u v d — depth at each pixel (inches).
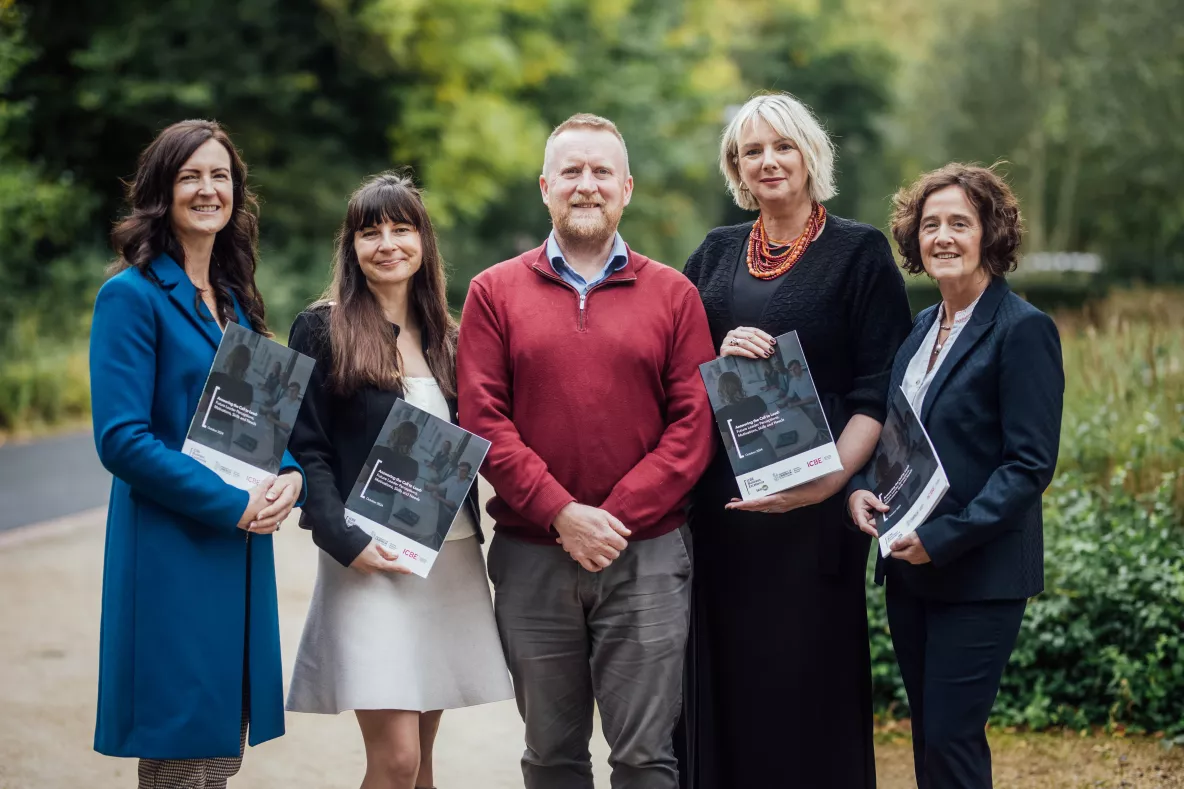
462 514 137.6
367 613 130.6
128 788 167.2
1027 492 120.0
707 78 1165.1
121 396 120.3
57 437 520.7
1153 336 267.3
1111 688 184.5
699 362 136.4
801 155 138.5
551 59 1010.1
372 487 129.2
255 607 127.8
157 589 122.2
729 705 144.3
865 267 138.7
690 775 148.3
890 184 1640.0
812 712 141.1
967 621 124.7
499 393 133.9
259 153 879.7
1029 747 178.1
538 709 137.3
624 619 133.3
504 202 1107.3
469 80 952.3
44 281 684.1
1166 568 188.5
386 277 134.3
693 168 1229.1
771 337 134.6
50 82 802.2
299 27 879.7
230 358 122.6
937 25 1350.9
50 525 343.9
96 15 820.6
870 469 133.4
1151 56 925.2
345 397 132.4
